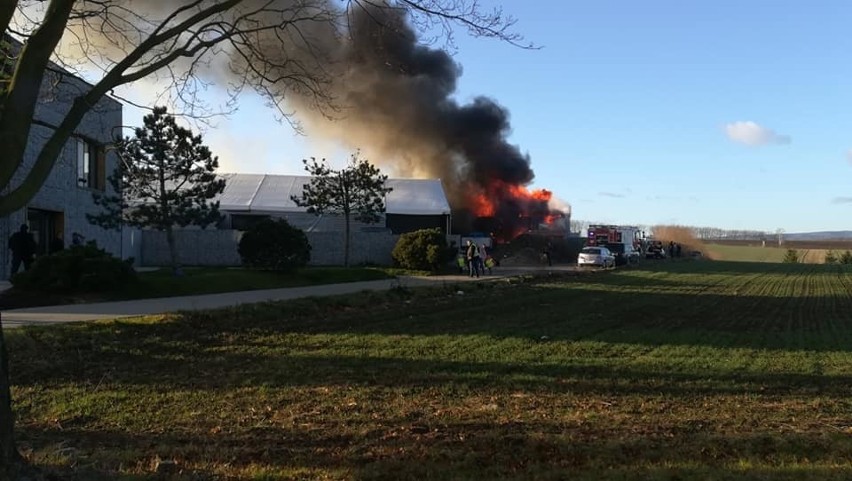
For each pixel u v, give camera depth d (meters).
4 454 4.64
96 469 5.26
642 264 53.91
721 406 8.24
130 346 10.87
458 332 13.77
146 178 21.61
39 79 4.92
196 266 35.91
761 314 19.67
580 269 43.34
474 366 10.27
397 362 10.45
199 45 6.48
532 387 9.00
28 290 16.08
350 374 9.48
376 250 39.53
